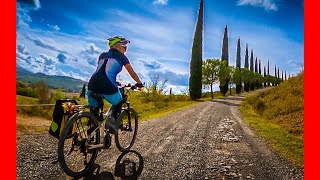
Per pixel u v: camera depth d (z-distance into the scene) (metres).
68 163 3.87
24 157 4.20
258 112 16.83
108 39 4.18
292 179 3.98
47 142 5.34
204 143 6.16
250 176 4.04
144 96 22.91
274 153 5.46
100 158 4.46
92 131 3.93
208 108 17.70
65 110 3.61
